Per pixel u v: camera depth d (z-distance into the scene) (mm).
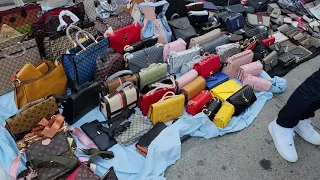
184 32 2725
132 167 1722
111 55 2199
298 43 3035
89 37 2199
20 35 2117
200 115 1969
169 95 2049
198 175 1754
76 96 1846
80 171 1436
